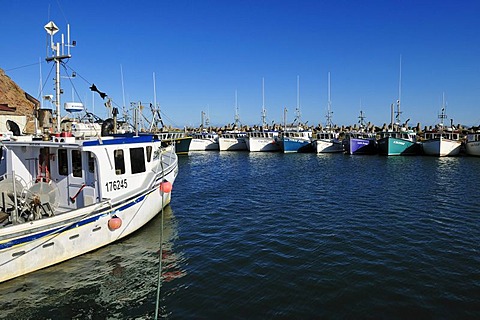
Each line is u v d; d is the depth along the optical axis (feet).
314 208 61.62
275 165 138.10
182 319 26.89
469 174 105.91
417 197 70.79
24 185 37.86
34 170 41.55
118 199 39.63
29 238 31.09
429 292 30.73
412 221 52.70
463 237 45.11
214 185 88.43
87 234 36.45
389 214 56.95
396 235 45.96
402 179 96.43
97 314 27.78
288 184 89.45
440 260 37.58
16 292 30.27
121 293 30.76
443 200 67.62
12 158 41.11
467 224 51.08
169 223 51.70
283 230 48.55
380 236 45.57
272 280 33.04
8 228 29.58
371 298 29.73
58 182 40.81
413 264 36.52
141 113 76.13
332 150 198.80
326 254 39.34
